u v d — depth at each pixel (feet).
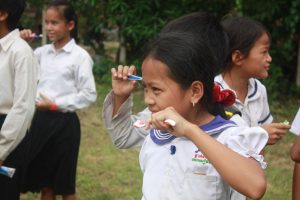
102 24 27.30
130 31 26.00
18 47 10.17
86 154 18.34
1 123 10.24
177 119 5.51
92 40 28.40
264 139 5.83
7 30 10.30
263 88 9.63
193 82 5.90
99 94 24.48
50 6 13.03
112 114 7.30
